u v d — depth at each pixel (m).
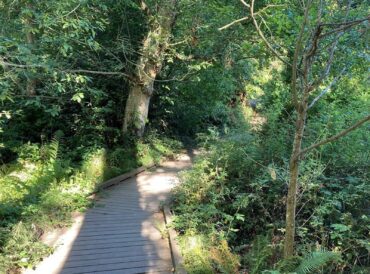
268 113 7.42
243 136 7.20
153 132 11.57
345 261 4.27
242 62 12.28
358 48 3.80
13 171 8.01
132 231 5.64
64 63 7.36
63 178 7.44
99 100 9.80
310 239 4.88
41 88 8.76
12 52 5.37
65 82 7.90
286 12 5.18
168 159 11.29
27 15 6.01
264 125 7.49
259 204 5.66
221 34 8.72
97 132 10.20
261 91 15.22
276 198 5.56
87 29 6.04
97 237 5.39
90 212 6.44
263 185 5.66
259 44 7.76
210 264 4.20
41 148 8.90
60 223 5.75
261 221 5.58
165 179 8.95
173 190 7.00
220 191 6.24
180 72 10.86
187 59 9.46
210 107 14.27
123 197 7.39
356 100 7.37
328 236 4.76
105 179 8.23
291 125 6.84
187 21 8.80
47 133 10.20
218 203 6.01
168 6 8.55
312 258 3.39
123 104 11.07
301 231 4.70
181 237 5.07
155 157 10.49
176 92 12.55
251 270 4.03
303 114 3.15
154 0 8.78
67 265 4.54
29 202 6.21
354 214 5.05
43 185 6.94
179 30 9.37
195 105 13.76
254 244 4.49
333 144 5.97
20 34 6.41
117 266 4.56
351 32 3.61
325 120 6.46
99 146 9.44
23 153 8.82
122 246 5.11
